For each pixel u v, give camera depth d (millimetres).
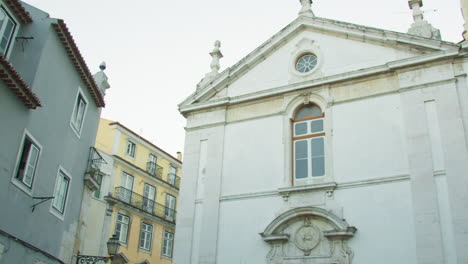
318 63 15914
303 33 16734
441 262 11836
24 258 13156
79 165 17484
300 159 15047
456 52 13617
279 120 15805
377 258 12625
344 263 12898
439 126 13227
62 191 16141
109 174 28188
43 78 14156
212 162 16297
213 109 17250
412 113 13703
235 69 17312
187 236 15477
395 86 14344
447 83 13578
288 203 14398
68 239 16484
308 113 15633
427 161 12969
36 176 13953
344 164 14117
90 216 26141
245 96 16656
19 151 12969
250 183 15336
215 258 14781
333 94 15211
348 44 15680
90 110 18438
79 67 16500
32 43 14055
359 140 14211
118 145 29719
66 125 16047
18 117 12883
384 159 13625
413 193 12797
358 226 13180
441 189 12578
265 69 16938
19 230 13039
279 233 13938
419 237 12289
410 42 14445
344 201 13641
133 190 29953
